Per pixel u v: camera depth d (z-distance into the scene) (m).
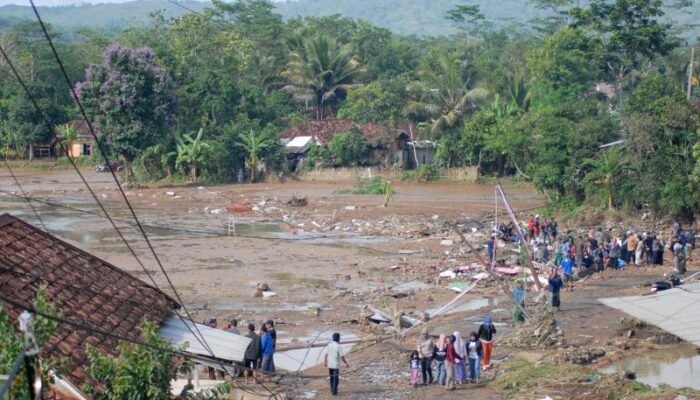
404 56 166.50
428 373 31.42
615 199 70.81
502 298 45.25
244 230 68.94
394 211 77.88
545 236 60.56
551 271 47.78
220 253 58.50
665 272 51.53
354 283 49.19
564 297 45.00
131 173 100.19
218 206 82.62
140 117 97.62
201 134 103.00
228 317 40.47
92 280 26.94
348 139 110.19
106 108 96.31
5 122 128.62
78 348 21.92
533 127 92.75
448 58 116.31
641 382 29.81
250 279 49.97
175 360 22.19
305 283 49.03
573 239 57.78
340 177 108.00
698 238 61.88
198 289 46.97
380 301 44.31
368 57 163.62
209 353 25.83
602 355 34.16
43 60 147.50
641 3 96.06
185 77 111.12
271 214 77.62
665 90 70.12
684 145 67.50
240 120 110.06
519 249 54.66
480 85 115.56
